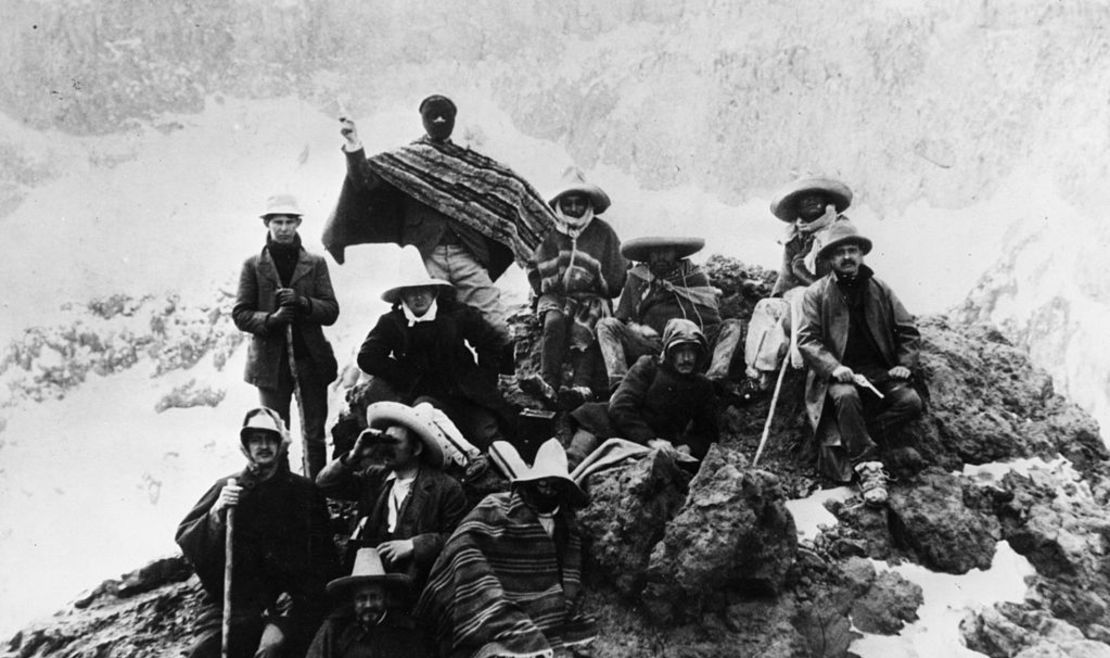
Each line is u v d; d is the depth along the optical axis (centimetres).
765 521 983
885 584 1010
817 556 1019
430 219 1186
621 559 980
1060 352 1446
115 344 1612
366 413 1054
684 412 1080
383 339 1085
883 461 1082
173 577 1127
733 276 1268
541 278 1206
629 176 1638
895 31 1595
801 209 1190
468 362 1099
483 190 1195
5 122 1680
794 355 1131
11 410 1573
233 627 984
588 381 1178
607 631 970
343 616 956
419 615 948
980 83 1554
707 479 977
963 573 1030
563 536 984
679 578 952
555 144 1670
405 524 980
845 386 1075
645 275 1201
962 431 1120
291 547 1003
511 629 915
